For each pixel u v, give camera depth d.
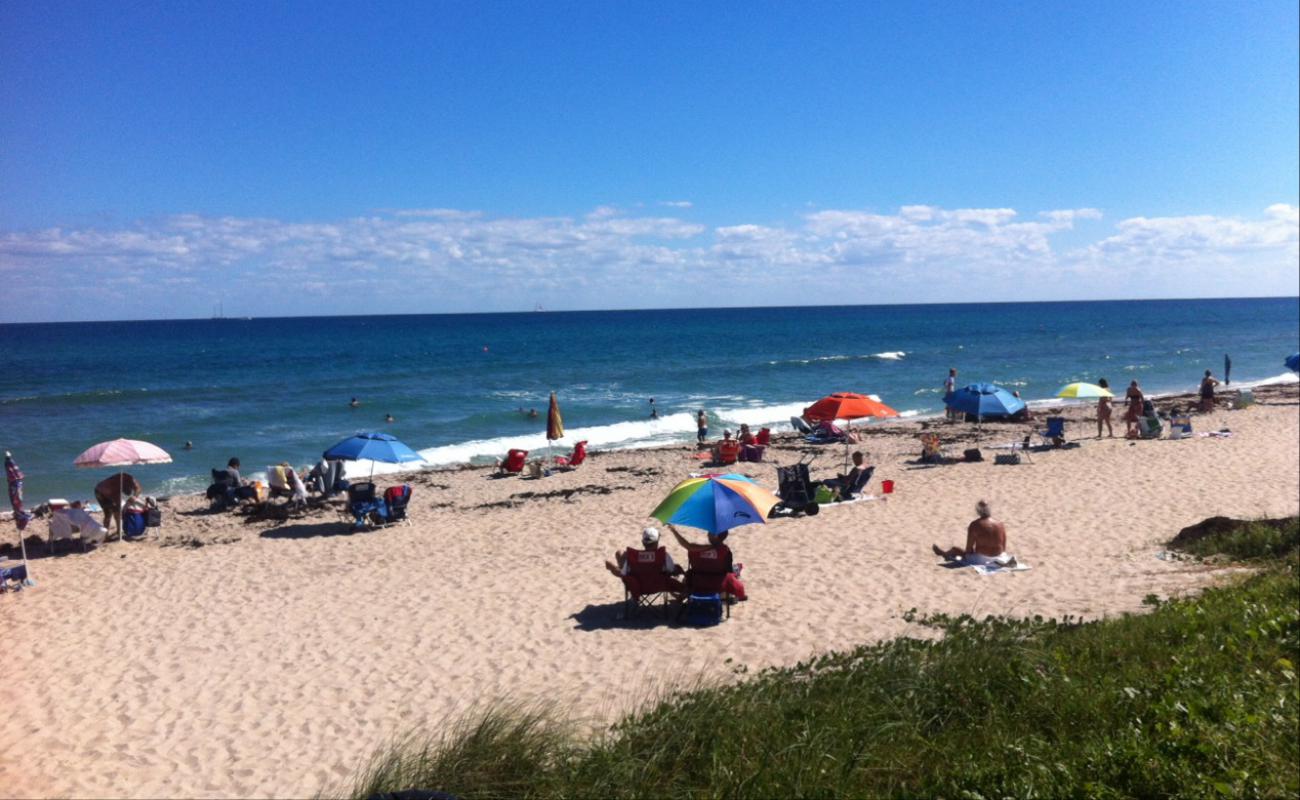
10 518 19.45
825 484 18.67
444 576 13.88
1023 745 5.78
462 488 22.30
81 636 11.38
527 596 12.58
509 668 9.88
